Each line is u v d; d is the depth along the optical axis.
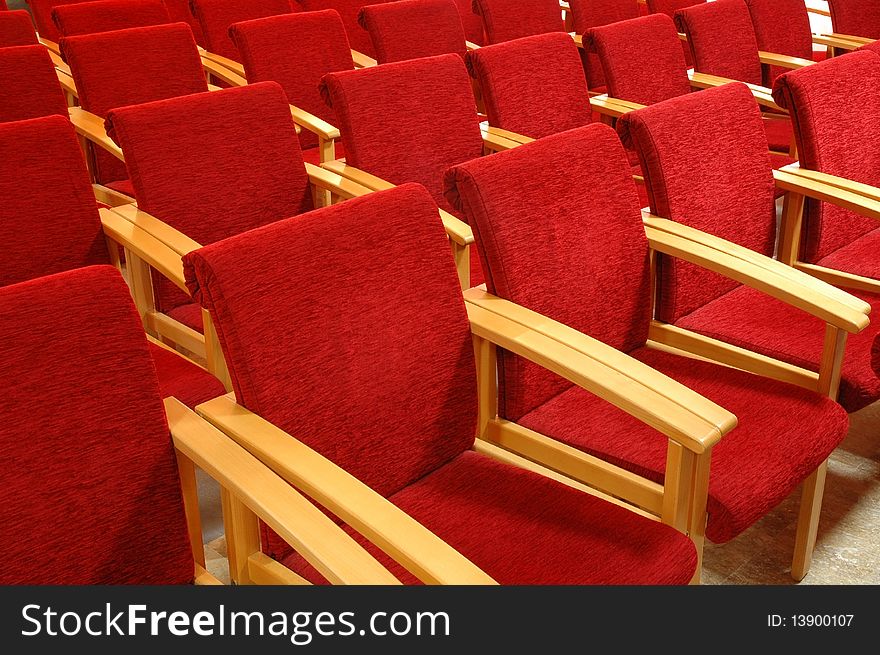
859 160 2.48
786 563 1.96
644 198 2.89
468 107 2.56
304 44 3.12
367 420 1.45
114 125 1.98
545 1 3.72
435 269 1.53
